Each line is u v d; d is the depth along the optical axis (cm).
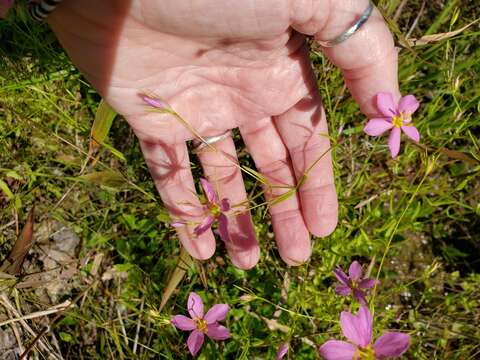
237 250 19
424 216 22
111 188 20
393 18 22
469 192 23
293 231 18
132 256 20
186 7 14
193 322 16
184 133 18
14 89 20
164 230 21
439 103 22
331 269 20
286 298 20
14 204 20
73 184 20
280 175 19
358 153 22
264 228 21
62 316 20
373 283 16
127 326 20
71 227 21
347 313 12
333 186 18
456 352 20
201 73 17
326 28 15
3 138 21
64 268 21
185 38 16
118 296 19
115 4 15
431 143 21
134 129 18
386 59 16
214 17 15
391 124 15
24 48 21
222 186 19
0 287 19
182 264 19
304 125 18
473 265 22
